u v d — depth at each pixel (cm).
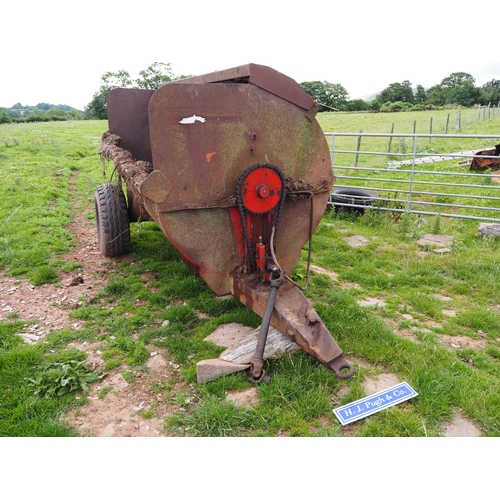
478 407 313
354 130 2686
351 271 562
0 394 337
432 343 392
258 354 326
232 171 361
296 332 333
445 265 584
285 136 375
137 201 557
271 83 357
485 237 672
